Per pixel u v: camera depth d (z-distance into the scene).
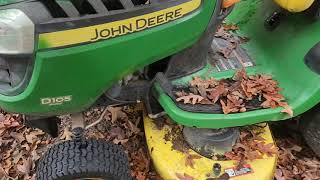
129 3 0.79
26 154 1.20
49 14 0.75
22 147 1.22
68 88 0.81
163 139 1.04
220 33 1.15
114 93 0.93
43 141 1.23
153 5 0.81
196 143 1.02
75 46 0.77
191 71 1.01
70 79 0.80
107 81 0.84
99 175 0.90
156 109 1.03
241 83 1.01
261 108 0.97
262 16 1.15
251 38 1.14
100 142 0.94
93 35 0.78
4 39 0.75
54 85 0.80
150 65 0.96
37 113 0.84
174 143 1.04
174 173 1.00
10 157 1.20
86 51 0.78
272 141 1.06
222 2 0.93
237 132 1.05
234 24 1.18
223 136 1.02
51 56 0.76
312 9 1.05
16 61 0.78
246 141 1.05
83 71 0.80
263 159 1.03
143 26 0.82
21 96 0.80
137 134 1.22
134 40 0.82
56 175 0.87
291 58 1.04
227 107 0.96
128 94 0.96
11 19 0.73
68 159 0.89
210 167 1.01
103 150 0.92
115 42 0.80
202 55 1.00
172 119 1.01
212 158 1.02
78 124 0.91
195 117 0.94
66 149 0.90
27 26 0.74
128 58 0.83
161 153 1.02
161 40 0.85
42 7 0.74
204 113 0.95
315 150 1.14
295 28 1.08
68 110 0.85
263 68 1.06
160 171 1.01
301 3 0.98
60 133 1.22
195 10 0.88
